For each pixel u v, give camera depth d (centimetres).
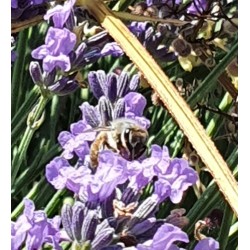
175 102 12
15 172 14
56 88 13
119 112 12
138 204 11
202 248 11
